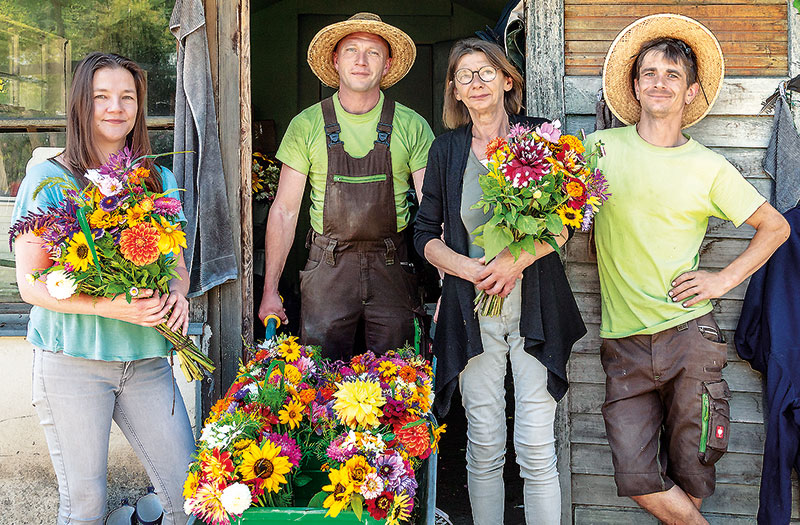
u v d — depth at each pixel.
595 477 2.69
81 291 1.79
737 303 2.64
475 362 2.26
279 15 5.87
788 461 2.38
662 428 2.43
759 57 2.64
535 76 2.70
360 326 2.75
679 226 2.22
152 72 2.66
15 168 2.68
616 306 2.34
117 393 1.97
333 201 2.48
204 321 2.62
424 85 6.07
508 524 2.96
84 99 1.85
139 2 2.65
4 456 2.60
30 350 2.58
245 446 1.69
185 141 2.54
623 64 2.38
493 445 2.27
